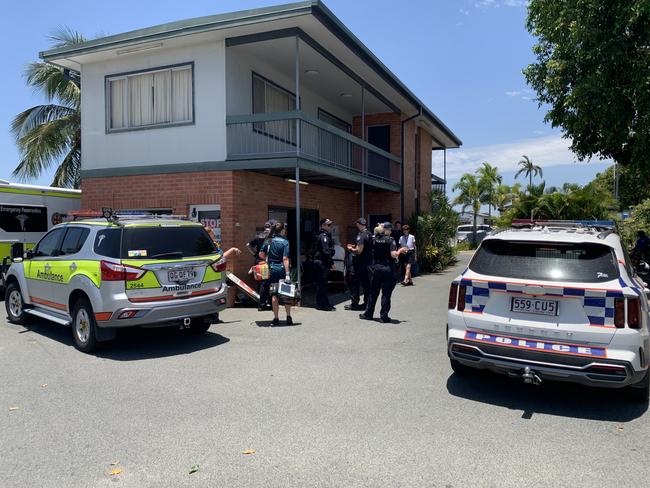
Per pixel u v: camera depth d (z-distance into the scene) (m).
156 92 11.66
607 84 10.20
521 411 4.71
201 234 7.38
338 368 6.05
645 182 11.53
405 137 18.45
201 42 11.05
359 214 17.89
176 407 4.78
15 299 8.68
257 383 5.48
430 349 6.97
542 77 11.60
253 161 10.56
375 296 9.08
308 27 10.31
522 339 4.68
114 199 11.95
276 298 8.63
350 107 17.19
